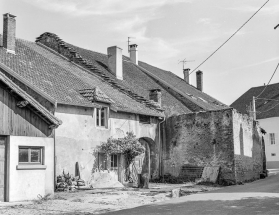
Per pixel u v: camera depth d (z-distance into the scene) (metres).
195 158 24.91
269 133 48.44
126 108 23.41
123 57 38.31
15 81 20.05
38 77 21.23
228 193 17.30
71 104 19.61
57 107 19.28
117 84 27.33
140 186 20.88
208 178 23.56
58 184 18.55
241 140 24.98
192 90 41.09
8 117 14.70
